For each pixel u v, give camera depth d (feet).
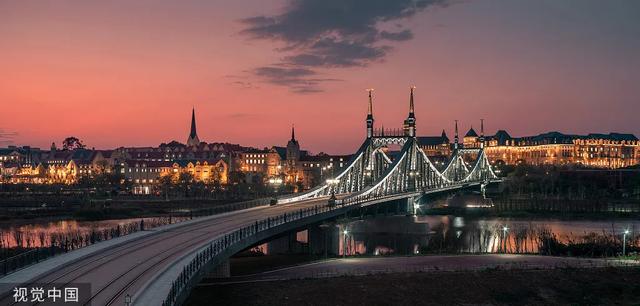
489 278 332.39
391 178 647.97
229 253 254.06
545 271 347.97
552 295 315.99
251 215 407.64
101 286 181.06
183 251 246.27
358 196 554.46
